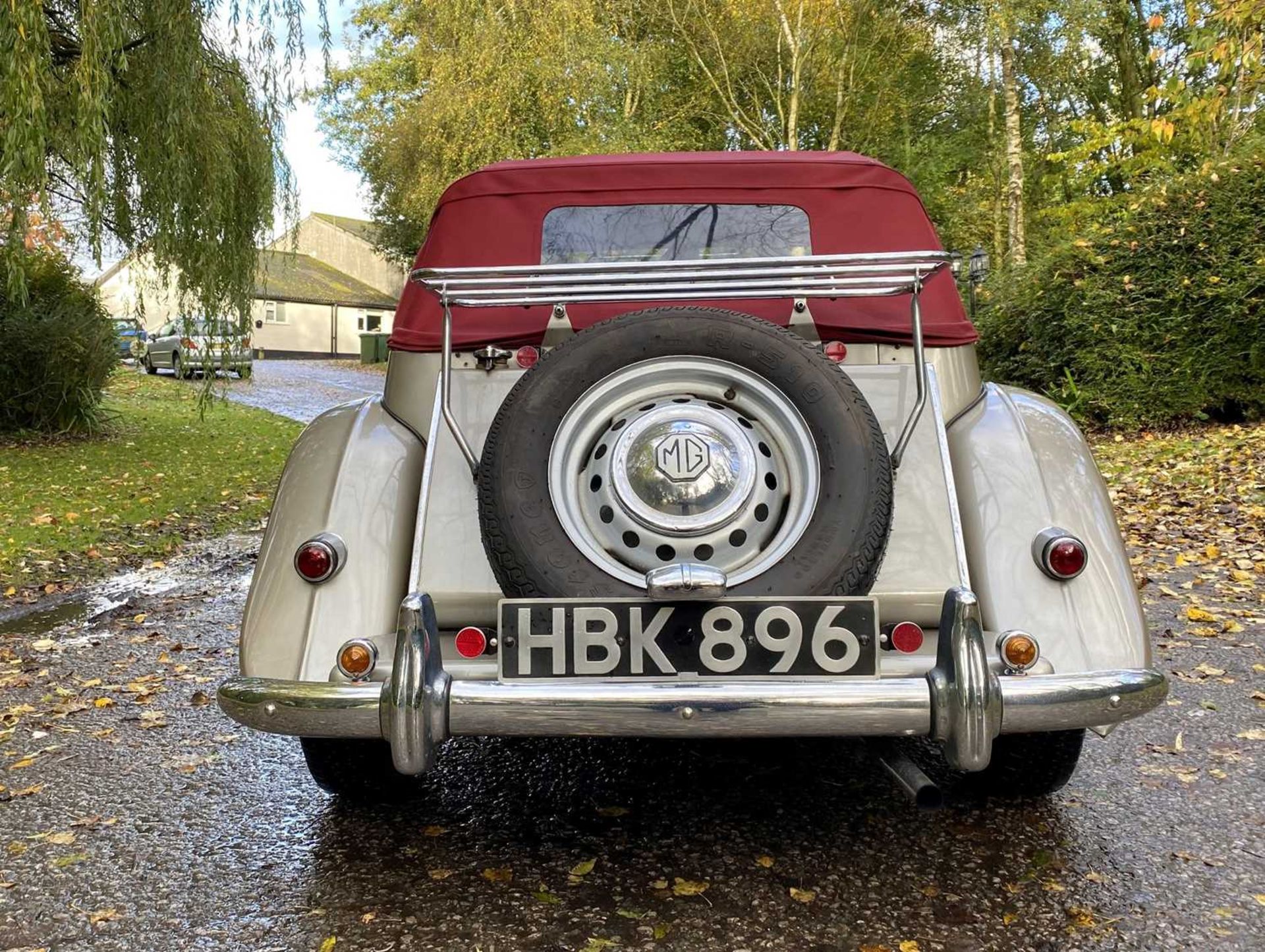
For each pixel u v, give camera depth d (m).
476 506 2.65
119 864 2.79
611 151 21.44
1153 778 3.25
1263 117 12.04
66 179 10.52
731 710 2.16
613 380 2.46
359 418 3.01
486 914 2.49
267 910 2.53
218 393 21.92
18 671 4.74
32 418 13.90
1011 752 2.95
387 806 3.16
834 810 3.07
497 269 2.60
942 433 2.66
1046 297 11.17
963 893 2.55
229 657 4.97
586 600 2.25
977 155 24.19
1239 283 9.61
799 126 26.33
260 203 11.33
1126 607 2.53
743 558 2.34
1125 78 21.89
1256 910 2.45
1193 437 9.95
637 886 2.62
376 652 2.42
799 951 2.31
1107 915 2.44
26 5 7.67
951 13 22.61
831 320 3.00
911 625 2.37
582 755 3.58
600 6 22.39
